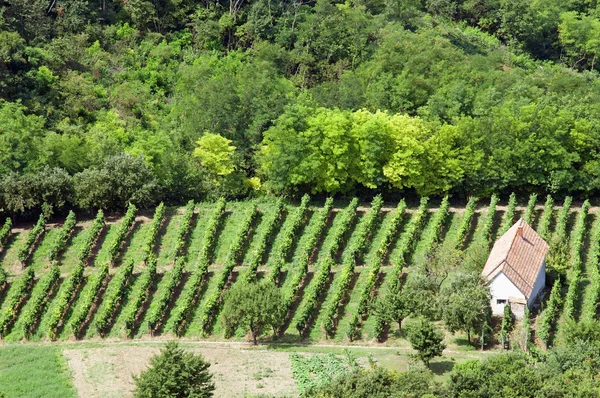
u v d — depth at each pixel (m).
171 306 132.25
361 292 134.12
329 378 114.06
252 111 161.62
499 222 149.00
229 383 114.50
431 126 155.12
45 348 123.88
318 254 142.00
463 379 104.25
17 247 140.25
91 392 112.75
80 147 151.12
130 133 160.75
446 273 133.00
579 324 120.06
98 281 132.62
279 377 116.06
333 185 150.88
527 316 125.44
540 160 152.00
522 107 155.38
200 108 162.12
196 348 124.62
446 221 148.88
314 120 151.88
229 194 152.50
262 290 125.38
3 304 131.25
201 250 141.50
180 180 151.25
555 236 144.38
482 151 151.88
